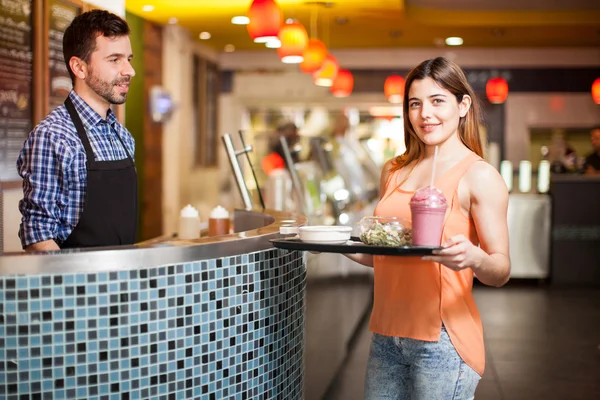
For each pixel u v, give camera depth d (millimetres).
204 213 10672
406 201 2318
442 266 2170
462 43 11352
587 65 11984
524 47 11883
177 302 2201
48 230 2531
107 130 2705
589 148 12281
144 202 9031
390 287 2248
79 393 2066
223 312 2328
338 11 8609
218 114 12328
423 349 2180
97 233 2602
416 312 2189
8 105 5203
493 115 12180
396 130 12164
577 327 6457
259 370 2486
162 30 9602
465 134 2322
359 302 5934
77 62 2641
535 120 12117
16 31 5262
